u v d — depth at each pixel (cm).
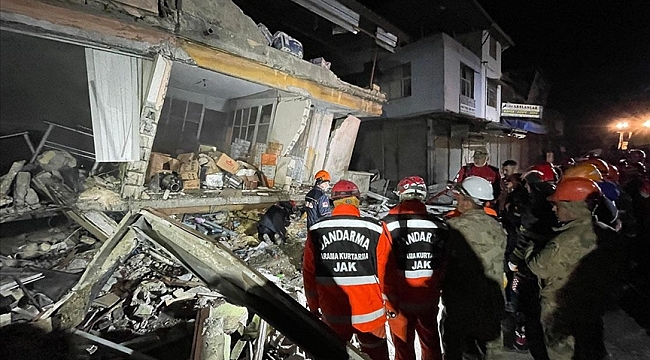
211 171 599
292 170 666
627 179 726
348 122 846
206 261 206
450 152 1454
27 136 392
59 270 326
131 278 369
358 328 249
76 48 394
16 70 416
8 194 341
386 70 1434
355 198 265
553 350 274
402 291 270
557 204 272
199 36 459
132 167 421
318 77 661
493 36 1666
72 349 235
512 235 445
